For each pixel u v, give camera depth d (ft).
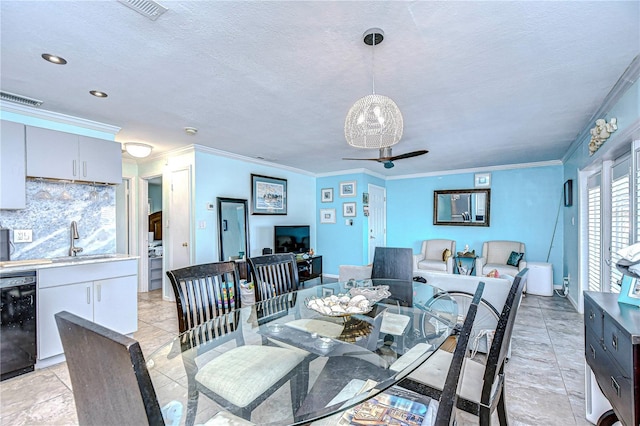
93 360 2.27
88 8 4.59
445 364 5.47
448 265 17.78
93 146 10.06
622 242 8.61
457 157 16.22
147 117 9.71
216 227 14.53
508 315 4.12
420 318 6.75
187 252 13.98
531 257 18.04
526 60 6.25
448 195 20.57
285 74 6.83
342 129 11.03
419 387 4.84
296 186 20.08
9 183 8.30
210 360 5.21
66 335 2.47
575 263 13.64
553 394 6.71
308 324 6.49
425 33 5.30
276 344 5.72
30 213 9.37
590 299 5.36
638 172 7.48
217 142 12.96
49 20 4.88
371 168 19.93
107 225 11.15
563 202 16.61
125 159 15.92
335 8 4.63
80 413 2.59
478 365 5.46
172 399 4.42
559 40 5.53
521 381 7.27
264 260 8.49
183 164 14.24
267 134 11.71
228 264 7.23
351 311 6.17
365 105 6.61
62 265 8.41
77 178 9.66
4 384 7.22
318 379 4.80
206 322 6.45
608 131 8.30
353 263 20.11
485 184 19.35
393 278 10.69
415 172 21.20
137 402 2.02
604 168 9.97
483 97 8.15
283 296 8.29
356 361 5.18
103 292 9.27
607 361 4.48
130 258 9.99
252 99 8.27
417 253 21.77
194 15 4.79
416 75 6.90
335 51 5.89
